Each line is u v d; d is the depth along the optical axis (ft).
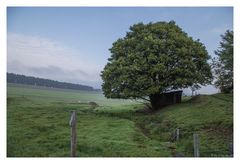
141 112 201.05
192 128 126.52
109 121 159.33
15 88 494.59
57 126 136.98
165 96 200.13
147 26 211.00
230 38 192.65
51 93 488.85
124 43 203.62
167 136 123.85
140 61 188.85
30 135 115.03
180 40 197.06
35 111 191.11
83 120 161.89
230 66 196.24
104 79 202.18
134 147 100.89
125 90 192.24
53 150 94.17
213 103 163.63
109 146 100.07
